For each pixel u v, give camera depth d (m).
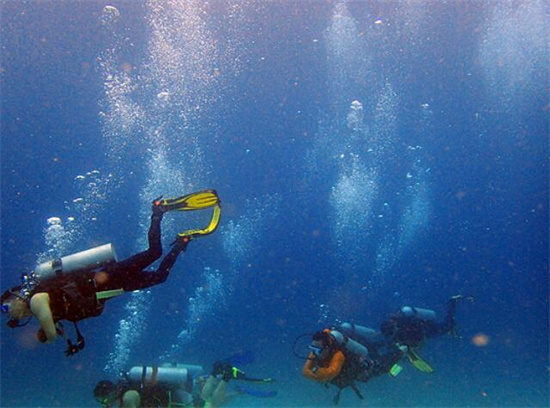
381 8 25.91
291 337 16.58
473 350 13.45
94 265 3.09
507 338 16.22
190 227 16.77
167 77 22.50
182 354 13.63
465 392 8.80
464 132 40.72
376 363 5.79
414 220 36.41
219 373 5.32
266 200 43.09
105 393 4.57
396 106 34.53
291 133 43.25
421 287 35.34
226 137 42.88
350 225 27.06
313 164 36.16
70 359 13.92
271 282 32.69
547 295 34.84
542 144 41.88
